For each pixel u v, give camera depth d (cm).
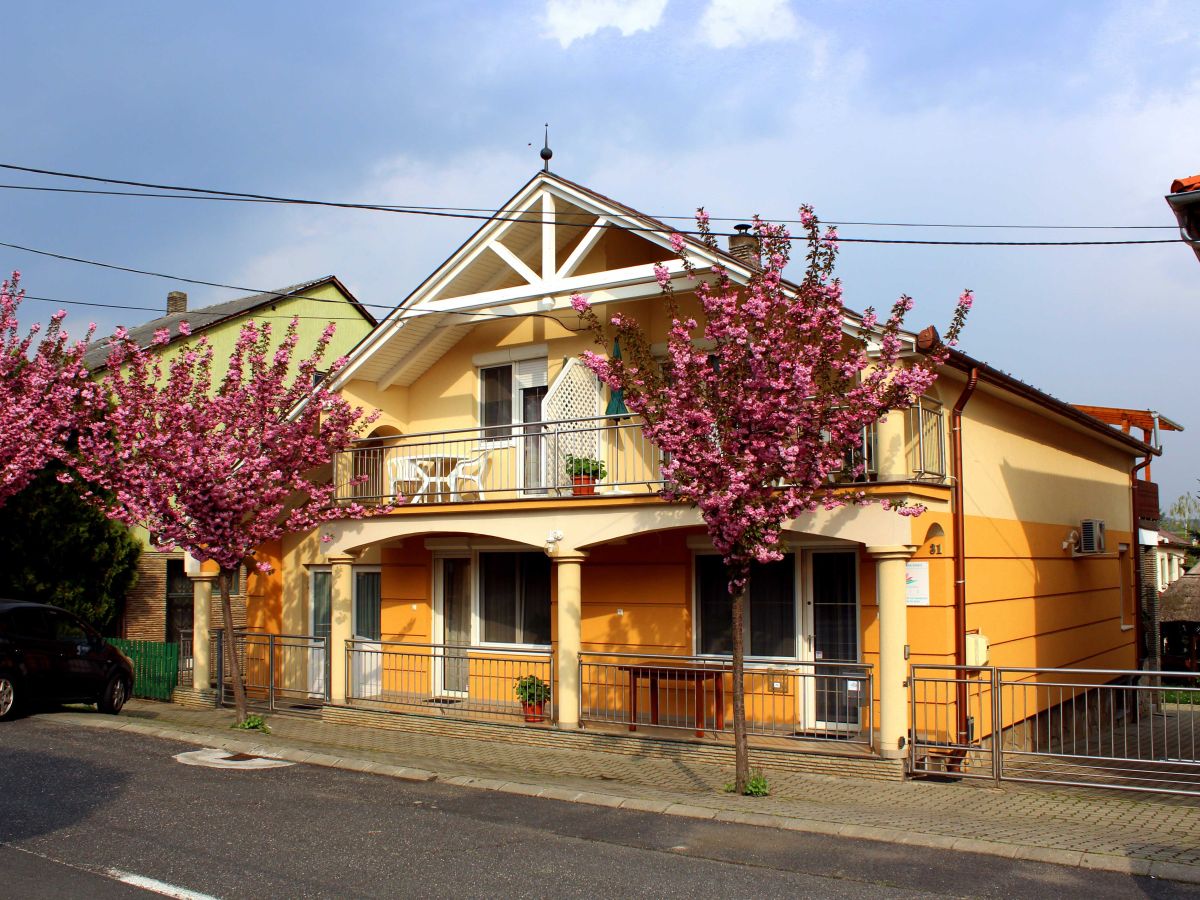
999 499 1491
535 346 1669
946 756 1203
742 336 990
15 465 1755
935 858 827
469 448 1723
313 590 1950
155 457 1415
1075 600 1800
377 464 1747
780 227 1048
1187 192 826
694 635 1466
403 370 1766
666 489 1078
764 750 1202
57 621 1641
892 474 1188
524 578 1653
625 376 1073
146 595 2342
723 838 888
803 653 1375
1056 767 1084
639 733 1369
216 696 1794
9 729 1427
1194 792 1003
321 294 3012
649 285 1448
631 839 882
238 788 1070
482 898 711
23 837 842
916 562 1290
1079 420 1739
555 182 1510
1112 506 2088
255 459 1430
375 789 1088
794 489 1020
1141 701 1154
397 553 1781
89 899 688
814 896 724
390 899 705
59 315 1866
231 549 1452
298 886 730
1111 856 807
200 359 1564
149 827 887
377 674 1769
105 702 1681
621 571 1523
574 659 1387
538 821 946
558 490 1442
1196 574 2442
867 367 1096
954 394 1359
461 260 1623
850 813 967
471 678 1670
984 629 1389
